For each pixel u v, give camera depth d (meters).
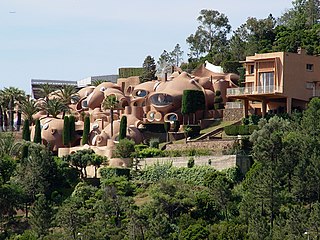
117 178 194.12
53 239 165.38
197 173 189.88
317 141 175.50
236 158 185.75
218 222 166.00
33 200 198.38
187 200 170.50
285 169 167.62
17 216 195.62
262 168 169.25
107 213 173.25
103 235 162.25
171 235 158.12
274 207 158.50
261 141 177.38
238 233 151.25
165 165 197.62
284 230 147.12
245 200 160.50
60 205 193.75
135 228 160.75
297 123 192.50
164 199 170.25
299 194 163.12
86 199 190.62
